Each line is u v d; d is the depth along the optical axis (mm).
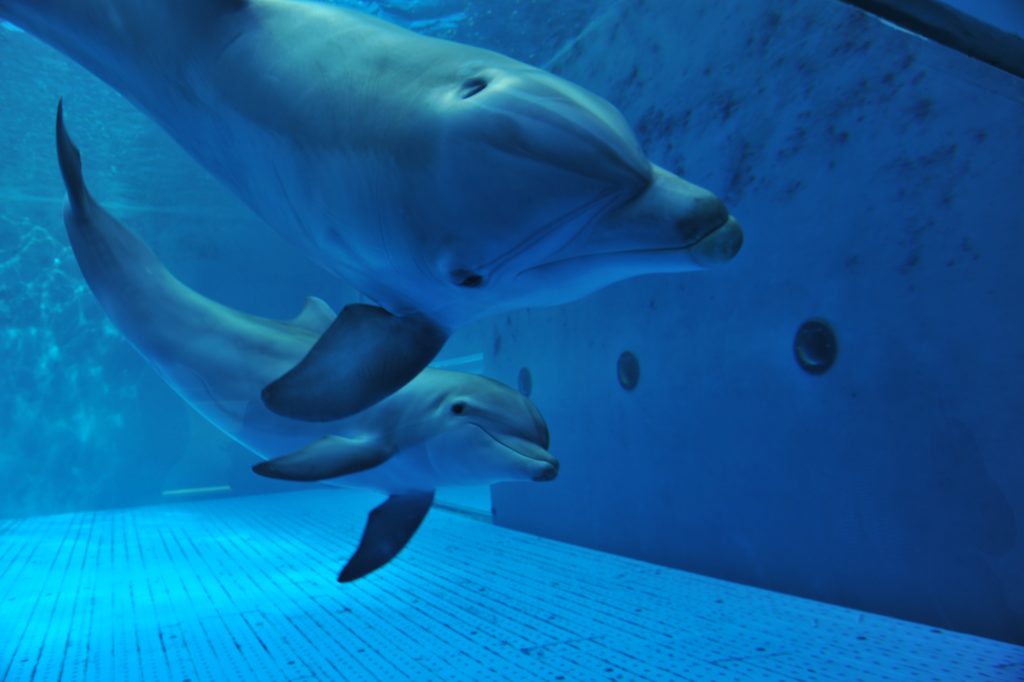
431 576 4559
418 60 1425
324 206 1582
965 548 3652
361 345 1689
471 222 1332
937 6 2547
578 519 5715
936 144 3531
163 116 1857
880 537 4012
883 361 3906
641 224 1229
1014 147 3252
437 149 1293
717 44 3947
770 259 4336
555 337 5586
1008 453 3445
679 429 5016
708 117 4055
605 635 3555
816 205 4066
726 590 4484
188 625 3520
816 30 3779
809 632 3670
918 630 3715
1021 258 3297
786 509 4477
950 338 3621
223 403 2992
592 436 5512
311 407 1586
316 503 6000
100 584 3969
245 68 1609
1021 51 2742
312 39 1556
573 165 1208
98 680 2959
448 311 1668
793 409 4379
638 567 5035
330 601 3887
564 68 4043
